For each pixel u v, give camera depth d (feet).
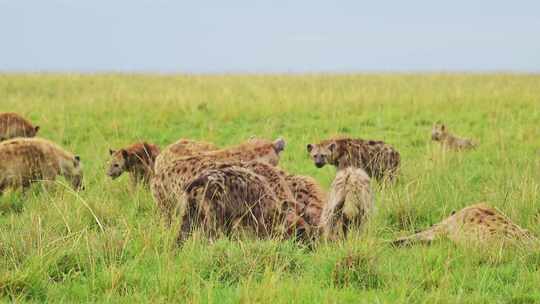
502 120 140.46
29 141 85.81
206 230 59.93
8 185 83.15
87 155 110.42
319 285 52.31
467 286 52.49
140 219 72.38
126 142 123.54
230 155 82.02
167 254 56.03
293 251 57.21
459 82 215.72
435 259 57.36
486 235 60.13
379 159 95.35
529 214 70.44
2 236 60.49
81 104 160.56
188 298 49.90
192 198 60.23
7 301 49.34
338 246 59.52
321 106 157.99
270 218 61.05
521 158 102.63
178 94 171.22
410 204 74.23
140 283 52.47
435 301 48.21
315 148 100.32
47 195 77.77
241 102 160.76
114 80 226.99
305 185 68.18
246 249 55.93
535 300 49.83
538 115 146.20
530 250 58.23
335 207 62.23
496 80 223.30
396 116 147.95
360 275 53.42
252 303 47.67
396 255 59.77
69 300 50.42
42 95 183.01
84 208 72.69
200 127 139.74
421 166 94.79
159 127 138.31
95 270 55.31
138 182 90.33
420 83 213.46
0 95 181.78
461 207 76.18
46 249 57.06
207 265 54.85
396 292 50.85
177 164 69.92
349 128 136.56
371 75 254.47
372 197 64.34
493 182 85.20
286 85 211.00
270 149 84.02
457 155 105.19
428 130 135.54
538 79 226.79
